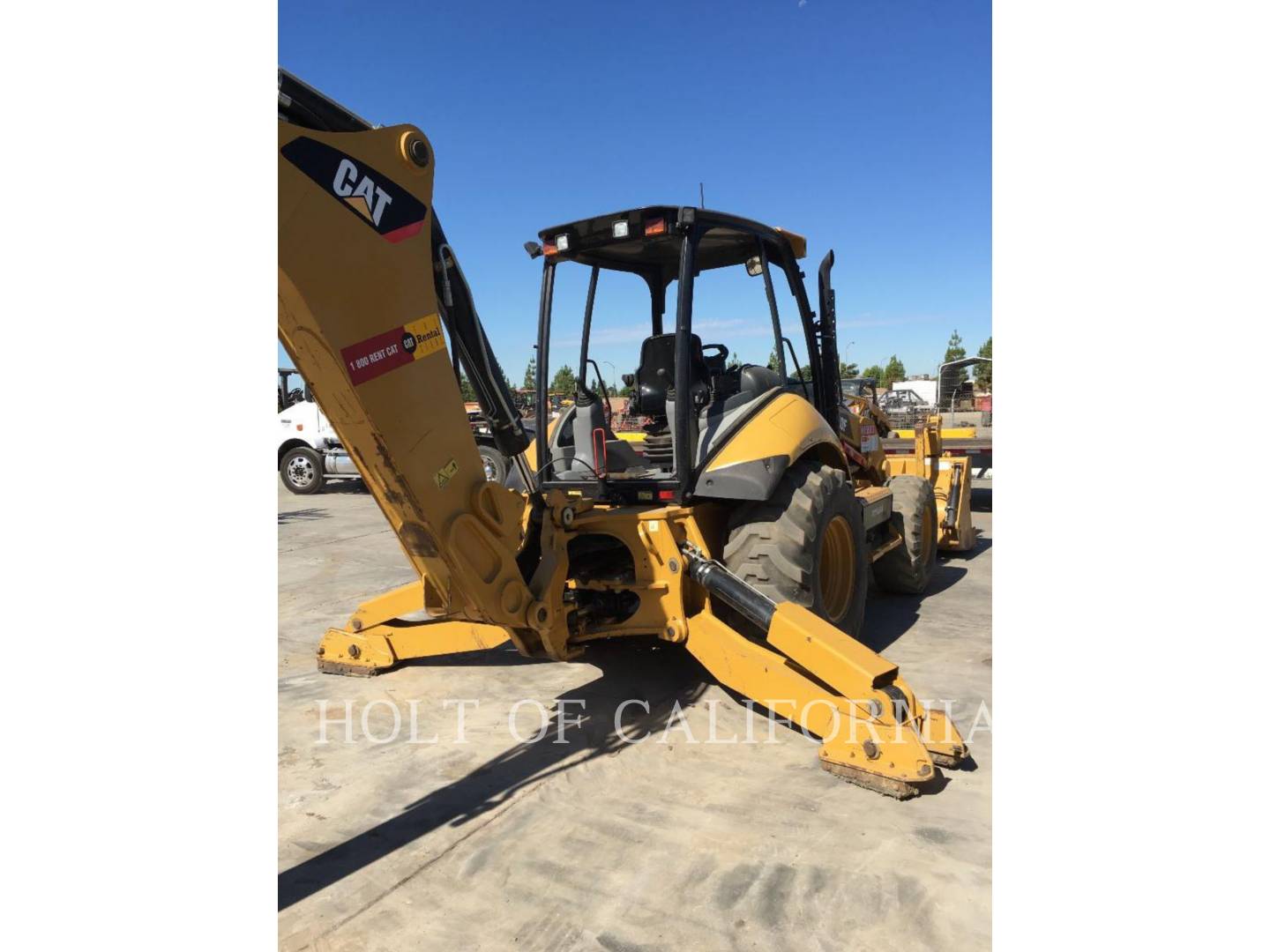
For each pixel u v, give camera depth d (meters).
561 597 3.48
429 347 2.79
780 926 2.16
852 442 5.55
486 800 2.88
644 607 3.68
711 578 3.51
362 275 2.51
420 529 2.91
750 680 3.34
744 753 3.25
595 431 4.20
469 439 3.01
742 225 4.04
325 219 2.39
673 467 3.97
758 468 3.70
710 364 4.43
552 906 2.27
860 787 2.93
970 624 5.14
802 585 3.75
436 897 2.32
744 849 2.53
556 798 2.89
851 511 4.33
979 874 2.36
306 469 12.92
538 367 4.29
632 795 2.90
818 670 3.14
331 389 2.58
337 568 7.01
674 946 2.10
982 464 10.70
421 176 2.67
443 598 3.11
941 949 2.06
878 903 2.25
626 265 4.71
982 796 2.85
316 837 2.64
